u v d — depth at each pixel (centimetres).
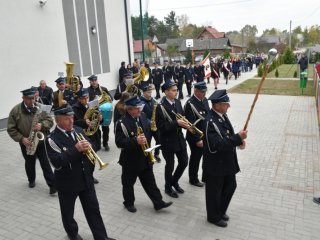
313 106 1458
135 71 1761
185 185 650
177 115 567
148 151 490
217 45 6906
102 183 676
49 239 486
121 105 677
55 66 1434
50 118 621
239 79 2902
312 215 528
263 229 491
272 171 712
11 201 610
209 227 500
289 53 5172
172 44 7000
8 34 1202
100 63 1753
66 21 1490
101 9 1736
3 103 1194
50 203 600
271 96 1808
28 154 602
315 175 686
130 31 1988
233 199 586
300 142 916
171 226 507
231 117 1273
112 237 482
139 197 608
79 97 651
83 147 404
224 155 467
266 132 1034
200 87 587
